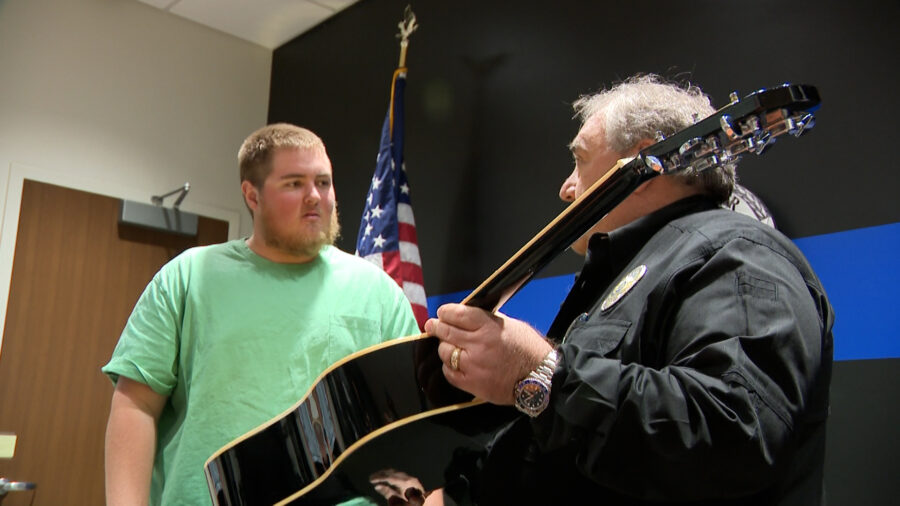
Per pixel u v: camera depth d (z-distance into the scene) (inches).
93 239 152.4
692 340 34.9
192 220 162.4
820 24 89.3
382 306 75.8
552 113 118.4
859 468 78.4
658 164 34.0
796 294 35.2
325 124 163.0
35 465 139.6
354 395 43.9
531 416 35.1
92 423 147.1
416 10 146.9
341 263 76.7
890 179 80.4
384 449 43.0
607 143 49.3
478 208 126.9
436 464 43.4
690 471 31.8
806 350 33.5
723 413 31.2
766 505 35.7
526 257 36.6
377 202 127.4
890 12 83.3
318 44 169.6
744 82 95.7
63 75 153.4
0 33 147.5
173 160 164.9
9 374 139.5
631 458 32.7
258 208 74.5
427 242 134.4
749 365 32.4
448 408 41.4
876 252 80.3
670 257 39.4
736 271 36.0
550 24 121.7
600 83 112.7
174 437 68.2
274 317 70.7
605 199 35.5
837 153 85.2
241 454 48.8
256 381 68.0
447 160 134.3
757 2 96.0
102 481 146.4
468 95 133.0
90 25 158.2
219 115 173.2
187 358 69.2
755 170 92.5
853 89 85.0
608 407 32.9
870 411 78.4
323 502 47.1
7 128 145.4
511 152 123.6
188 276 71.7
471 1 136.3
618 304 40.3
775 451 31.5
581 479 37.9
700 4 102.3
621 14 111.9
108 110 157.9
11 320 141.0
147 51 165.0
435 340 42.4
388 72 150.4
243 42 179.6
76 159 152.3
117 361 67.1
